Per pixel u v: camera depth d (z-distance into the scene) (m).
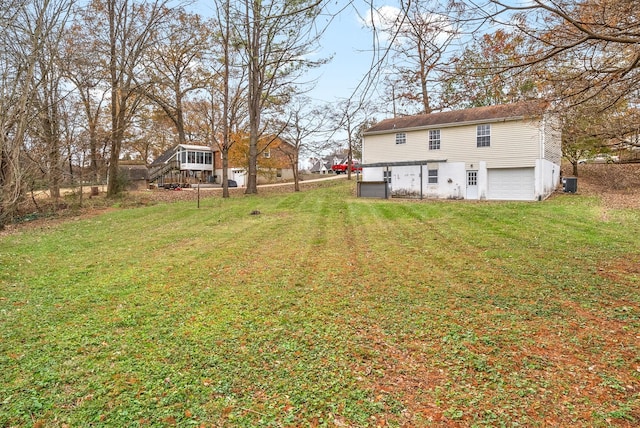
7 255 8.80
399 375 3.58
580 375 3.51
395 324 4.72
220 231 11.68
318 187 29.92
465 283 6.23
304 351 4.06
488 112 20.58
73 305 5.46
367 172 24.34
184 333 4.51
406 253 8.42
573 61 5.07
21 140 14.59
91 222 14.50
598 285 5.97
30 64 14.42
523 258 7.66
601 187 22.08
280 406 3.13
